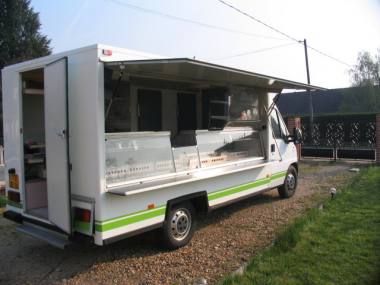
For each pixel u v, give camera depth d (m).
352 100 36.75
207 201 5.51
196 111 6.98
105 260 4.71
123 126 5.45
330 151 15.13
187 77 5.50
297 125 15.44
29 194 5.16
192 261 4.61
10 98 5.22
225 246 5.09
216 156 6.10
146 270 4.39
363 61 37.22
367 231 5.25
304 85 6.62
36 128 5.61
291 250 4.61
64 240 4.38
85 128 4.25
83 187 4.27
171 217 4.93
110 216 4.20
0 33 28.38
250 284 3.77
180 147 5.37
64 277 4.26
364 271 4.02
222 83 6.21
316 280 3.82
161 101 6.38
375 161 13.80
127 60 4.27
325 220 5.79
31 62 4.84
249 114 6.86
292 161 8.06
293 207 7.15
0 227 6.09
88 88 4.20
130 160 4.57
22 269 4.49
